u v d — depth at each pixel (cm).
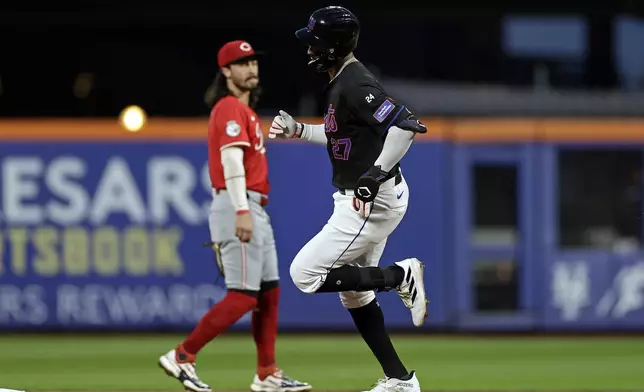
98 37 5397
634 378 2694
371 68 5141
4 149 3556
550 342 3447
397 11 5028
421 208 3606
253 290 2041
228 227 2033
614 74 5109
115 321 3591
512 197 3638
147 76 5412
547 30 5147
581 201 3634
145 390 2436
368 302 1878
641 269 3619
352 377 2694
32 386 2523
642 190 3622
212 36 5394
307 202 3572
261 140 2075
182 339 3466
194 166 3569
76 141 3559
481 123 3625
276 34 5281
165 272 3581
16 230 3572
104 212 3572
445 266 3619
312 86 5112
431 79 5169
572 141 3625
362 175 1706
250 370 2822
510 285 3644
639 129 3619
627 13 4991
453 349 3269
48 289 3588
